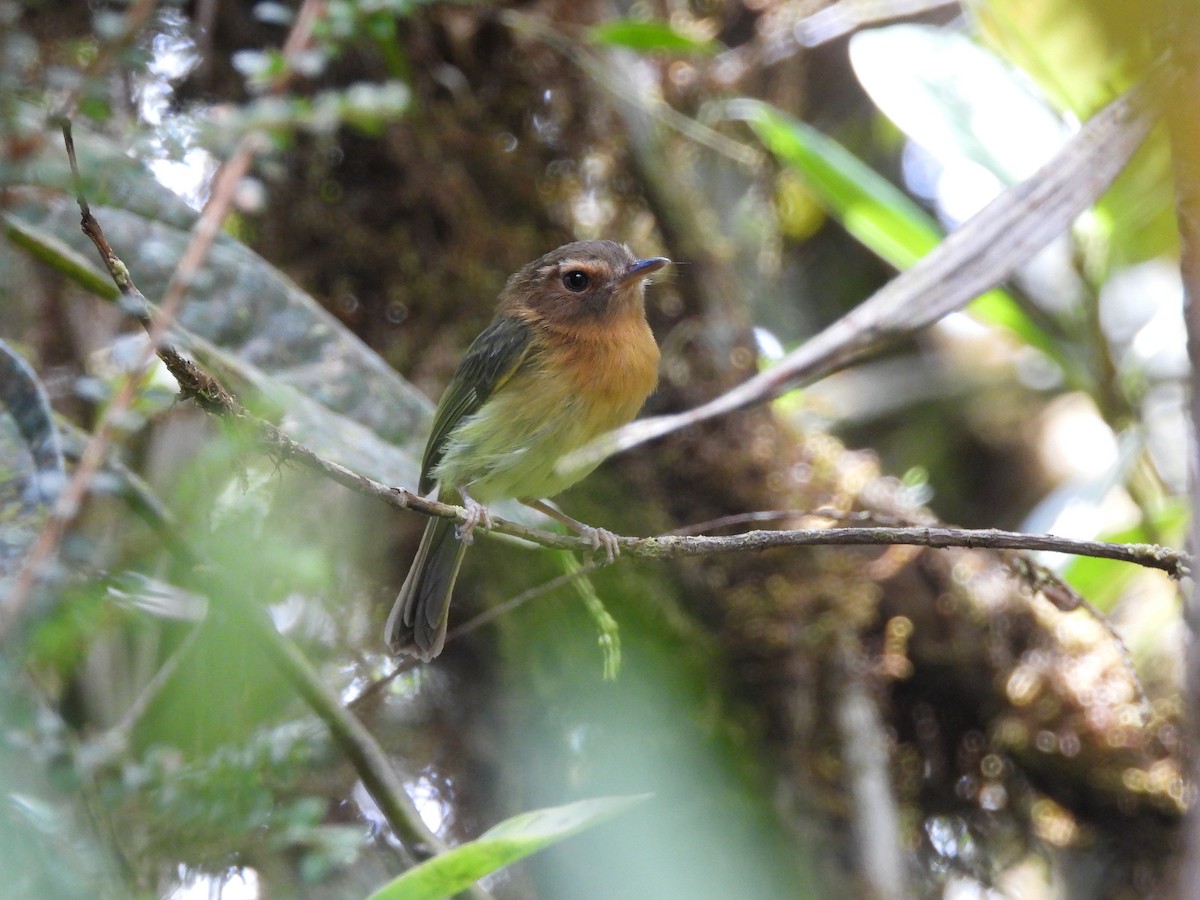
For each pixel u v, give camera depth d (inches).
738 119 491.2
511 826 202.2
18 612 203.9
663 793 408.5
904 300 278.8
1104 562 408.2
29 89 258.8
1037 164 422.6
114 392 255.6
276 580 295.4
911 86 437.1
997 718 442.0
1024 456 553.0
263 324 318.3
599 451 343.6
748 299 486.6
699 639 423.5
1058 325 457.7
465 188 456.4
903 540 257.3
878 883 391.5
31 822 227.1
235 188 240.7
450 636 325.7
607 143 466.3
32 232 297.9
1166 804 427.2
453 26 449.1
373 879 349.7
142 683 329.1
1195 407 145.1
